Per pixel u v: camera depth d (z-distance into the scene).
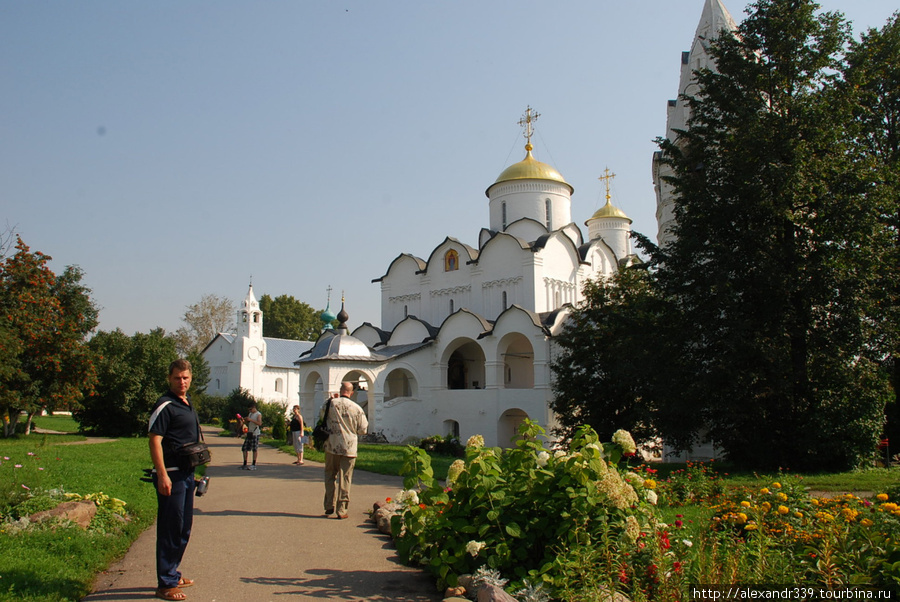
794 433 18.67
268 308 99.00
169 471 6.27
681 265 20.30
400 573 7.09
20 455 15.23
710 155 20.48
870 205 17.72
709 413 19.56
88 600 6.08
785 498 8.03
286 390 67.44
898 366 24.30
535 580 5.82
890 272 18.91
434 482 7.01
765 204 18.09
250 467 18.44
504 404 35.12
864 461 18.44
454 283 41.50
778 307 18.44
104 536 8.16
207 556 7.76
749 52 20.64
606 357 25.16
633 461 25.12
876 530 6.24
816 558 5.76
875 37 24.12
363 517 10.37
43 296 30.69
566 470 6.38
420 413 37.44
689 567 5.56
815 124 18.58
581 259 40.75
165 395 6.44
